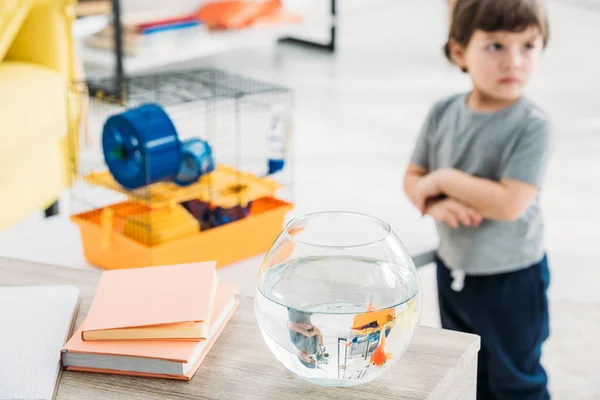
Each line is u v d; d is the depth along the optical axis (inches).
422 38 185.6
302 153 122.7
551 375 72.0
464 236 65.4
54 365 37.0
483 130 65.2
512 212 63.0
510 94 63.9
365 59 170.2
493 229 64.6
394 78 158.2
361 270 34.8
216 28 154.9
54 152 95.3
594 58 169.5
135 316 38.1
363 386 36.2
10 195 87.7
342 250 35.0
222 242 63.2
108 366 37.1
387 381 36.6
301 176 114.0
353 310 34.3
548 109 139.8
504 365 66.1
